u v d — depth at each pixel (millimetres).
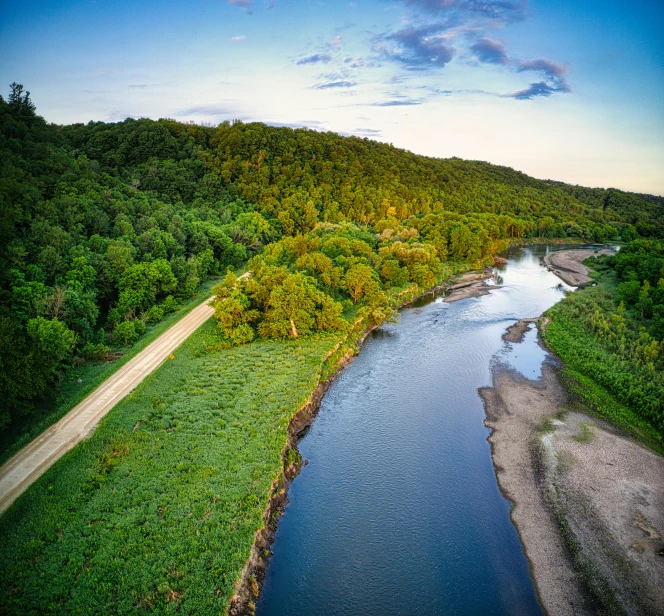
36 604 31984
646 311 99125
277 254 112750
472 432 60469
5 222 73688
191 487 43969
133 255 92062
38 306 65188
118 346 74375
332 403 67688
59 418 52688
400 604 37594
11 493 41031
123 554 36562
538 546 42594
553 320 100188
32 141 118375
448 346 89000
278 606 37062
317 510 47000
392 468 53531
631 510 45562
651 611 35875
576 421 60969
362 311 95812
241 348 77812
